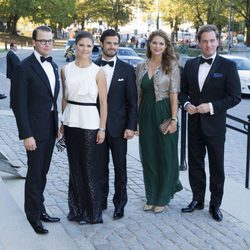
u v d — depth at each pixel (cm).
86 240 457
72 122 466
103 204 531
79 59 459
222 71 487
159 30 511
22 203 543
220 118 501
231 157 868
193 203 539
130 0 6216
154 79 511
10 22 6638
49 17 5850
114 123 493
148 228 489
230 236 473
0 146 845
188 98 517
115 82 488
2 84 1977
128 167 721
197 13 4922
